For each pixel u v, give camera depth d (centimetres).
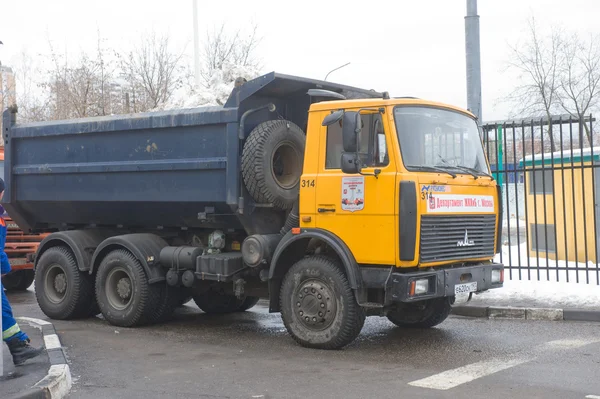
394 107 802
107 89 2744
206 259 943
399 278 780
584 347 814
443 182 817
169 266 998
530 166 1441
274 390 652
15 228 1440
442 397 612
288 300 858
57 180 1116
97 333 978
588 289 1107
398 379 682
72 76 2748
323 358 789
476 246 873
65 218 1168
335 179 827
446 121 866
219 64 2717
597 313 988
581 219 1338
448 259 823
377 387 653
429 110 844
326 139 845
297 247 884
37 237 1477
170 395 643
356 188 808
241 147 905
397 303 879
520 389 632
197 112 938
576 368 708
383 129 800
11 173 1172
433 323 958
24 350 712
